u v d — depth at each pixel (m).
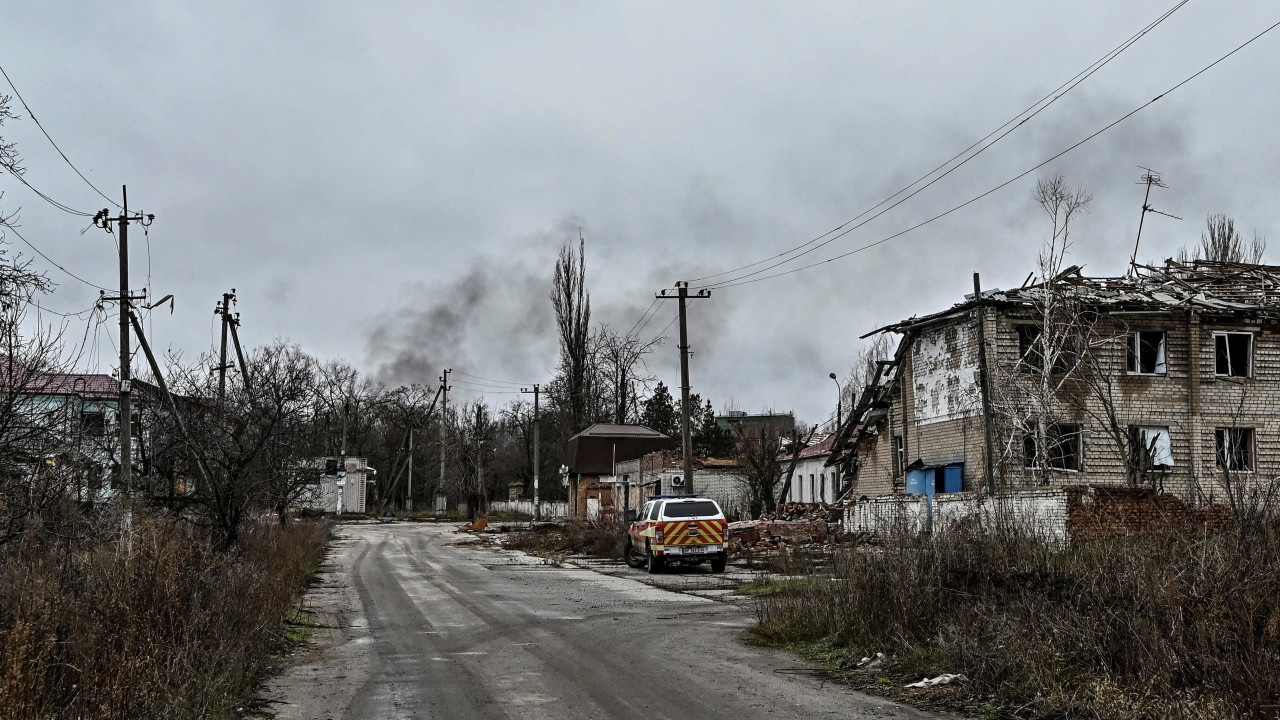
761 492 44.94
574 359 64.44
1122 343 29.78
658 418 84.00
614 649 12.20
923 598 11.18
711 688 9.48
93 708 6.50
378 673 10.43
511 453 92.56
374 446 90.69
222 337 37.50
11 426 10.90
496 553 35.81
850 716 8.23
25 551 8.74
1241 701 6.98
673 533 26.19
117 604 7.76
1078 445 29.25
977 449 29.91
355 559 31.22
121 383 19.62
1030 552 11.07
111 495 13.71
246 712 8.40
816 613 12.66
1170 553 9.11
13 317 10.93
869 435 37.66
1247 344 30.53
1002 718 8.11
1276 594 7.86
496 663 11.09
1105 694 7.81
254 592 11.62
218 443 16.75
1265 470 29.58
